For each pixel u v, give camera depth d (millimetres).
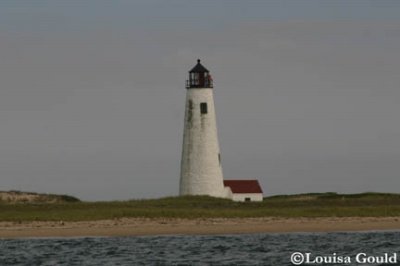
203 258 188500
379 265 182750
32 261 185000
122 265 180375
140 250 199625
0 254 193750
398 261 187375
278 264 182500
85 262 183750
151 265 180625
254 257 190250
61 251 198000
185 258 188500
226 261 185250
